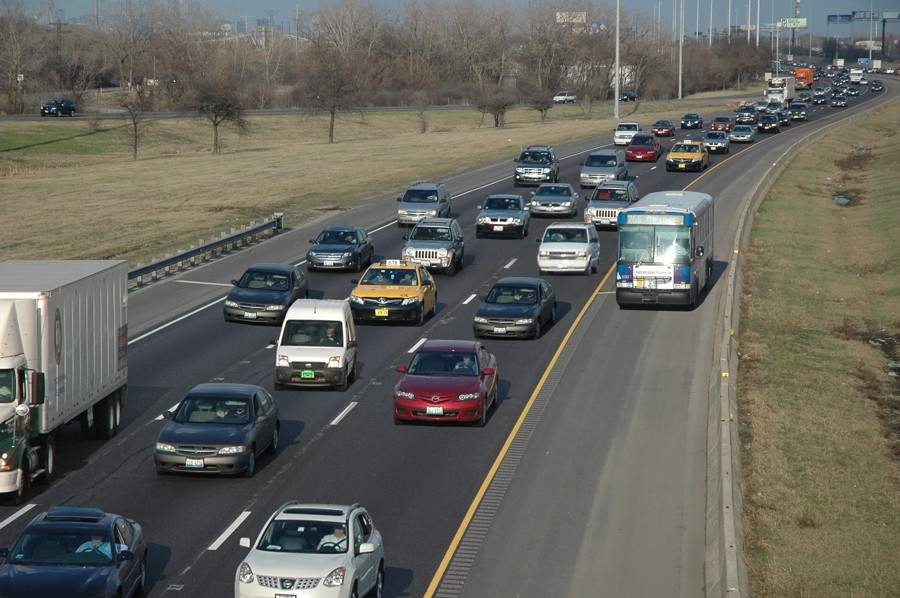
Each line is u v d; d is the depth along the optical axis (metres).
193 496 29.05
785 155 117.56
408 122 195.88
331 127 159.12
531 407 37.81
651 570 24.30
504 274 63.03
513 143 141.25
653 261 52.41
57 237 77.31
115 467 31.67
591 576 24.00
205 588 23.09
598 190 78.06
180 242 75.12
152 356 45.06
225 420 31.03
